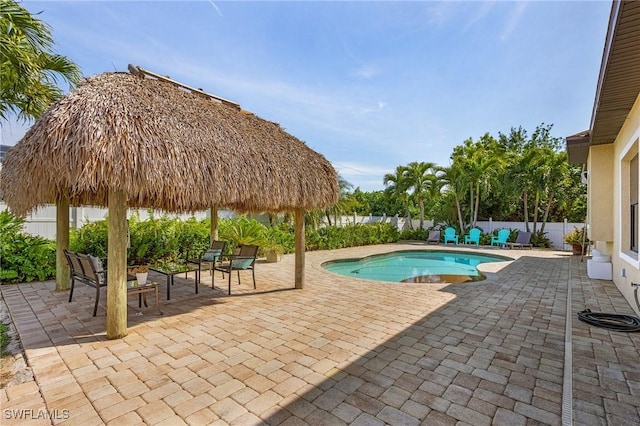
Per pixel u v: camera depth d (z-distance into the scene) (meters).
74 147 3.52
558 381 3.13
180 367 3.41
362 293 6.80
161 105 4.64
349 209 19.41
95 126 3.59
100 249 8.66
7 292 6.50
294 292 6.89
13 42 5.26
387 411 2.64
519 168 18.56
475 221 20.47
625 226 6.73
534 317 5.16
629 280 6.01
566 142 8.66
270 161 5.92
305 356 3.69
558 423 2.50
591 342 4.11
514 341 4.15
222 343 4.07
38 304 5.65
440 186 21.08
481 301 6.16
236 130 5.73
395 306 5.79
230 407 2.70
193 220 11.56
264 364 3.49
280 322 4.88
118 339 4.17
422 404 2.74
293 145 6.93
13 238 7.57
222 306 5.75
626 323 4.73
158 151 4.05
